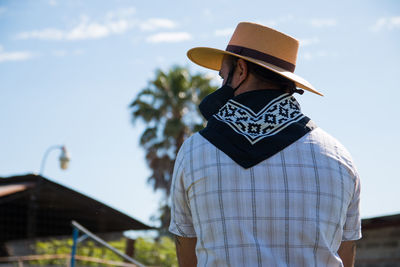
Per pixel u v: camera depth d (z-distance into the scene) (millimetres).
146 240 13828
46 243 13750
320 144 1961
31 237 14023
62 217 14391
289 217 1860
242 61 2105
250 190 1872
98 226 14258
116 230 14070
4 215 14344
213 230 1889
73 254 8000
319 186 1895
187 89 29062
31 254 13867
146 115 28484
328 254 1879
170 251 13586
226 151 1921
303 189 1882
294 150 1922
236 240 1855
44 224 14367
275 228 1856
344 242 2018
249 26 2137
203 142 1977
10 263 12344
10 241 14305
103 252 13492
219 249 1867
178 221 2037
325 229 1884
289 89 2115
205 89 29156
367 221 10898
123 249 13867
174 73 29188
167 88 29094
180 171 1994
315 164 1915
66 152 18250
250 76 2098
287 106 2027
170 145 28766
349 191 1957
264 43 2109
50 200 13969
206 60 2354
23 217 14438
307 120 2023
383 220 10672
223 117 2023
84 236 8227
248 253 1837
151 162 28859
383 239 13023
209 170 1914
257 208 1862
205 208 1905
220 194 1885
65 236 14258
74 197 13414
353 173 1982
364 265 13453
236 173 1889
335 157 1957
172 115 28906
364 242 13578
